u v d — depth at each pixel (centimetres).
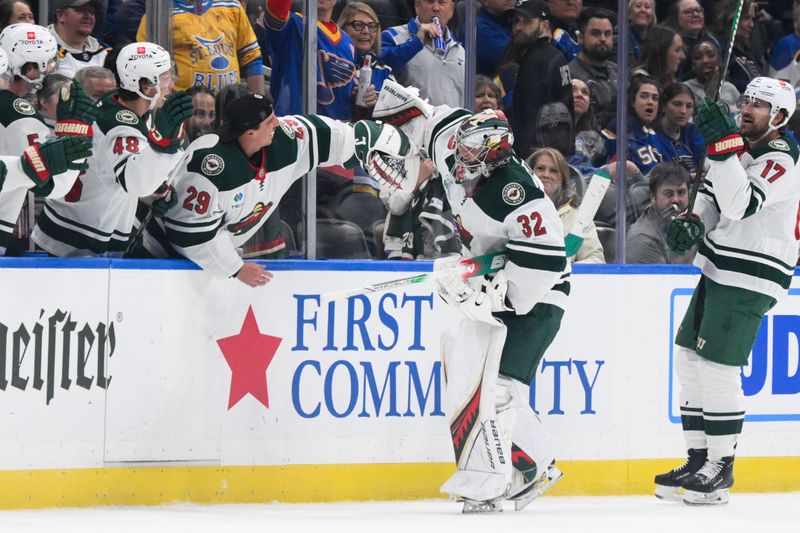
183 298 1608
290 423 1666
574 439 1797
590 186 1616
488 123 1507
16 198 1566
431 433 1733
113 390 1573
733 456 1712
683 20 1958
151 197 1644
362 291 1542
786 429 1897
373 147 1631
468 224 1549
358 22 1806
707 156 1647
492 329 1559
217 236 1577
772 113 1667
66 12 1728
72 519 1463
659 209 1947
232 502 1639
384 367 1712
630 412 1823
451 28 1842
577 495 1797
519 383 1582
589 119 1906
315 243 1745
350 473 1694
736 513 1630
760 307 1689
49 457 1545
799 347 1903
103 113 1559
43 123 1566
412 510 1616
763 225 1680
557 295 1600
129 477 1584
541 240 1512
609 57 1905
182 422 1611
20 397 1530
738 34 2022
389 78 1831
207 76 1733
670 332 1842
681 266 1845
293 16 1767
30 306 1533
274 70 1781
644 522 1522
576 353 1797
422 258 1823
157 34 1702
